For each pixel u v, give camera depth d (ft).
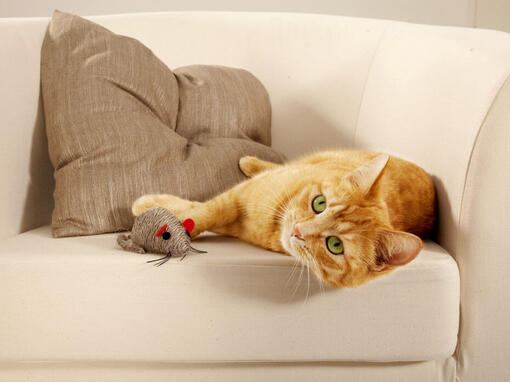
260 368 3.48
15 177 4.22
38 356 3.32
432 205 3.84
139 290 3.26
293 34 5.50
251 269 3.28
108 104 4.26
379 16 7.04
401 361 3.49
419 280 3.30
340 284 3.17
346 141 5.22
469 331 3.52
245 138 4.91
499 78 3.39
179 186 4.16
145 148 4.17
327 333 3.33
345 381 3.51
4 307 3.27
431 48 4.34
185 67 5.16
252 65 5.50
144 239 3.35
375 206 3.20
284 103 5.43
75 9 7.23
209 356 3.34
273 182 3.72
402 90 4.59
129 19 5.50
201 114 4.79
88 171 4.04
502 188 3.38
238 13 5.66
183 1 7.18
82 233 3.93
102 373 3.44
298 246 3.15
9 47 4.26
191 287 3.27
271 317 3.32
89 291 3.26
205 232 4.04
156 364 3.45
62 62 4.40
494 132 3.36
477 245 3.44
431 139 4.00
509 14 6.70
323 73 5.35
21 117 4.31
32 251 3.40
